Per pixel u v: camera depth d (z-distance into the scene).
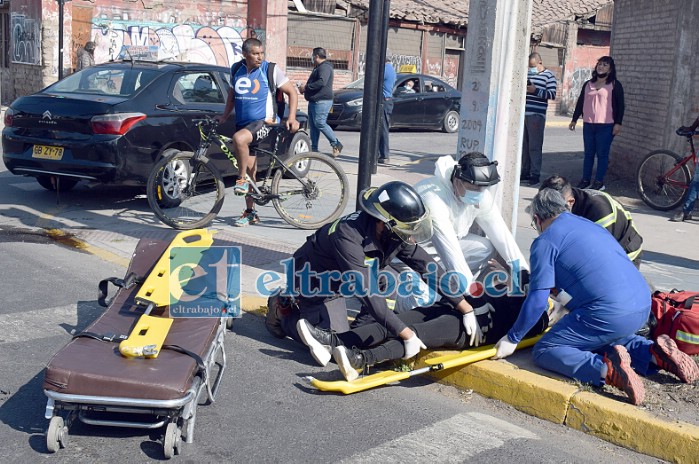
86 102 8.80
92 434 4.23
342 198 8.88
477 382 5.02
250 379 5.06
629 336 4.88
